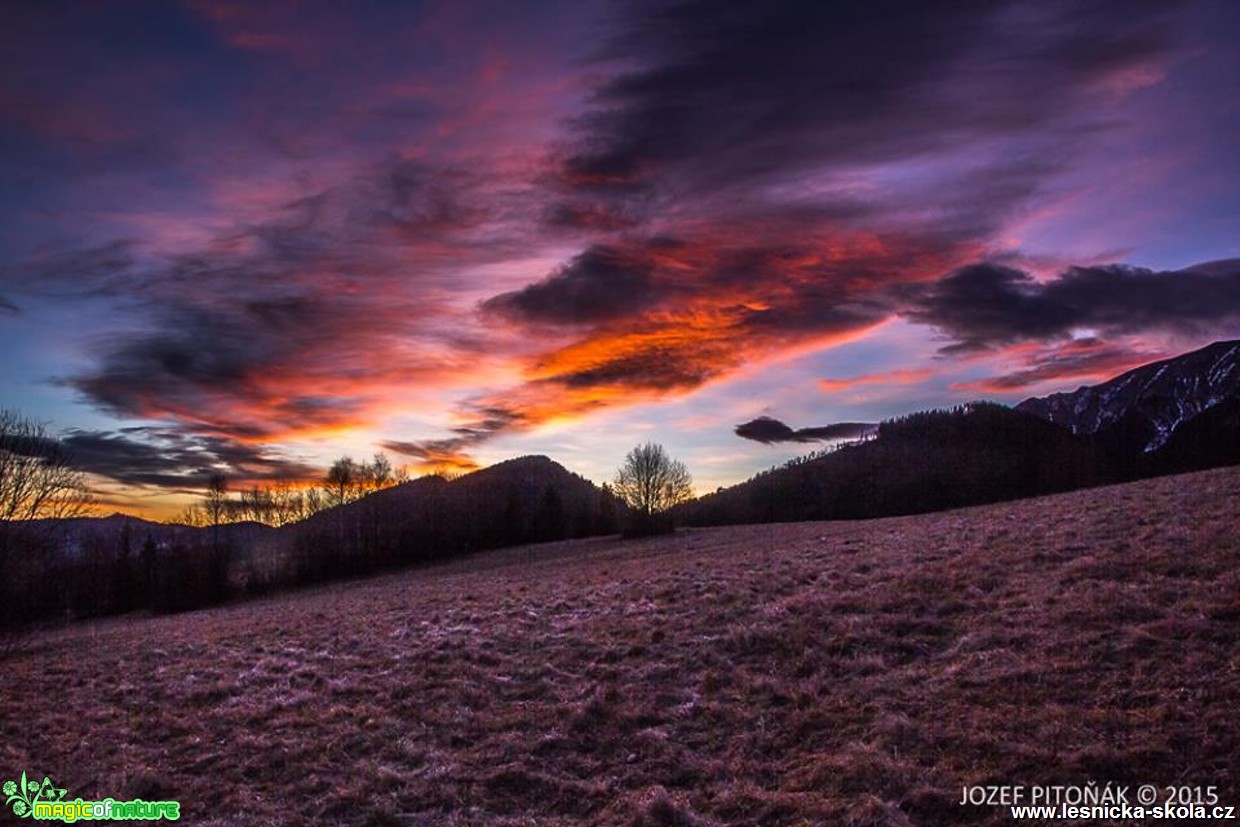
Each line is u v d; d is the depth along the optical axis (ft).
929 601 62.39
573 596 92.12
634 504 367.86
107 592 260.83
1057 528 81.15
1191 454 476.95
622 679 56.08
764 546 139.23
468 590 126.41
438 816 38.60
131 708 60.64
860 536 114.32
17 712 61.21
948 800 33.30
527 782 41.78
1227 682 38.88
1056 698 41.27
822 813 33.96
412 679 60.85
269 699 59.57
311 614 118.21
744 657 57.16
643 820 35.22
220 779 45.11
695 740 44.98
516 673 60.64
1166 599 52.13
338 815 39.47
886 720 41.96
